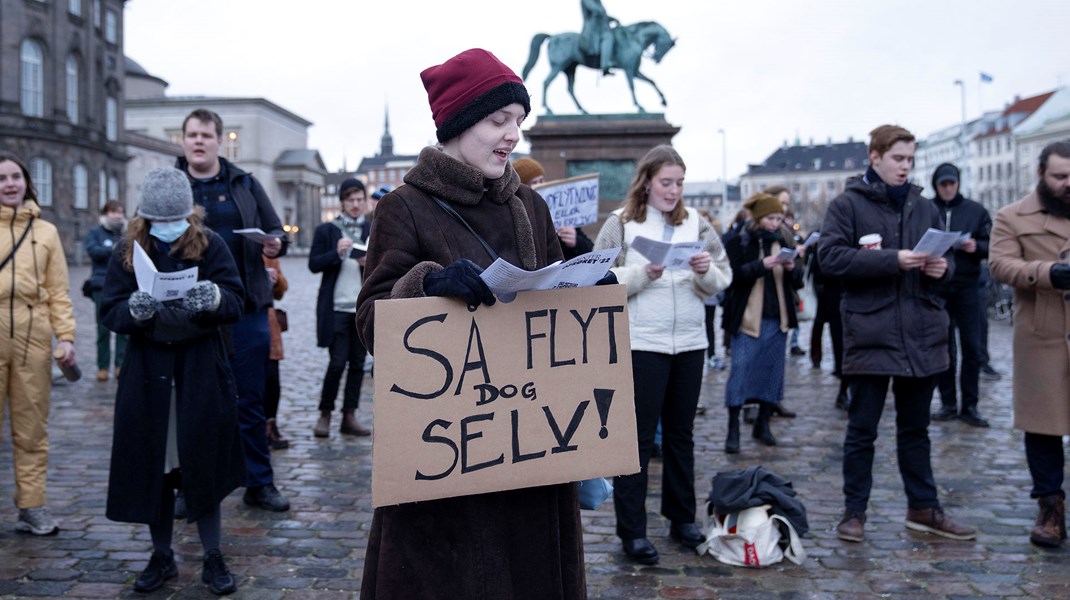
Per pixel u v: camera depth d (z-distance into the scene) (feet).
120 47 185.26
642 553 13.34
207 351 12.26
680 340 13.74
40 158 154.20
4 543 14.05
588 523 15.35
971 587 12.36
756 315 20.48
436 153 7.15
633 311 13.64
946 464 19.11
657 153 14.29
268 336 16.31
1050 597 12.00
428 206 7.16
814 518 15.47
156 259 12.29
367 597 7.17
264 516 15.64
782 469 18.97
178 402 12.07
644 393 13.55
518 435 6.97
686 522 14.30
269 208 16.66
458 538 6.98
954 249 23.06
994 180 336.49
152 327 11.76
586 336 7.26
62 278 14.83
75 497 16.51
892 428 23.03
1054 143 14.20
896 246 14.26
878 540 14.34
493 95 7.07
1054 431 13.69
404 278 6.77
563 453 7.12
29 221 14.53
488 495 7.06
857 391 14.44
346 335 22.16
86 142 164.25
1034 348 14.06
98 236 29.86
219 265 12.71
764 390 20.88
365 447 20.93
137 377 11.99
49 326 14.60
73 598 11.95
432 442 6.69
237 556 13.64
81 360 34.65
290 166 252.21
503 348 6.93
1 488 17.06
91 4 168.04
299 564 13.34
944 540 14.32
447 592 6.94
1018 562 13.33
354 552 13.87
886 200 14.32
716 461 19.69
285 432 22.61
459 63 7.14
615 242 14.35
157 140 221.05
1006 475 18.19
